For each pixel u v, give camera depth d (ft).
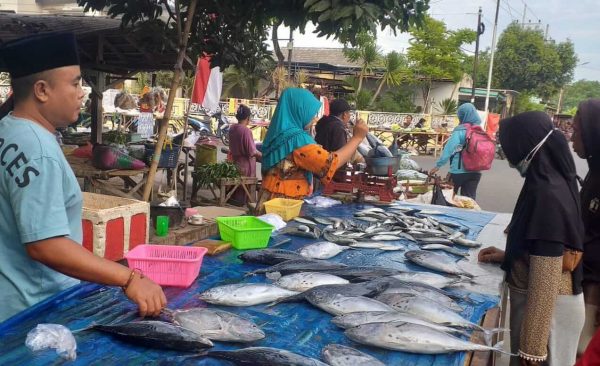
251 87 77.15
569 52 134.51
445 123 71.46
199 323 5.91
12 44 5.52
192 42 16.96
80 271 5.65
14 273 6.07
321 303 6.85
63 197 5.74
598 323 10.16
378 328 5.95
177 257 8.08
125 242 9.64
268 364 5.22
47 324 5.53
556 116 125.39
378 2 12.42
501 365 11.56
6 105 11.47
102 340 5.71
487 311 7.66
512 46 129.29
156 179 31.73
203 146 26.66
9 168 5.41
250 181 24.26
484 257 9.96
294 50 103.24
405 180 22.95
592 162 9.96
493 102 102.06
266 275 8.00
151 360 5.37
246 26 17.63
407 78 88.94
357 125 12.60
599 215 9.95
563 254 7.80
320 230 11.46
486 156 21.90
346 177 15.85
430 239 11.14
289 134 12.47
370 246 10.43
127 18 15.61
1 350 5.31
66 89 5.80
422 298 6.89
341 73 86.33
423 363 5.69
